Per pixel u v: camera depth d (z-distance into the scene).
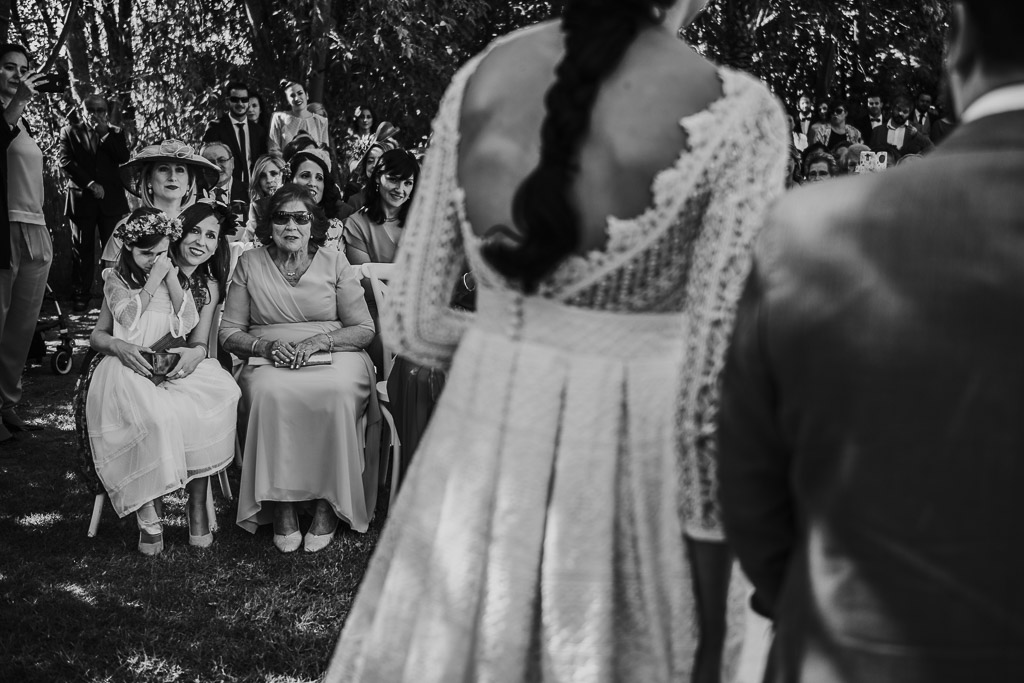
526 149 1.60
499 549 1.54
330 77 14.27
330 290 4.86
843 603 1.04
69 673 3.39
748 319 1.15
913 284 1.03
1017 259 1.01
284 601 3.97
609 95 1.52
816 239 1.09
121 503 4.38
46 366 8.40
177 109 13.80
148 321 4.50
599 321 1.56
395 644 1.62
